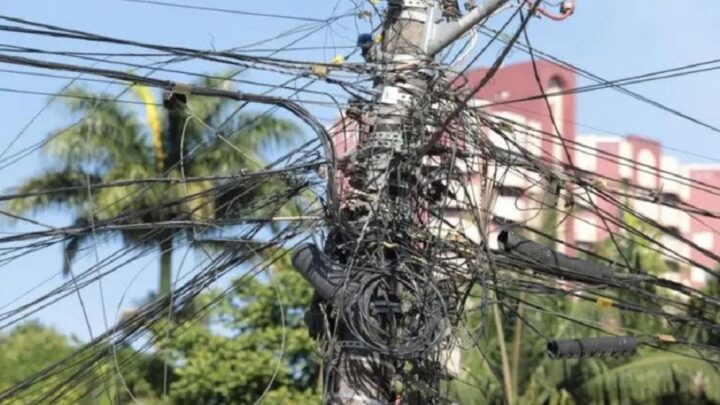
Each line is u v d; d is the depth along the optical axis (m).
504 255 21.75
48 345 52.72
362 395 19.52
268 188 25.78
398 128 20.59
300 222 21.42
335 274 19.61
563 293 22.86
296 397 45.97
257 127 50.31
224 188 21.45
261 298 46.88
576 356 22.80
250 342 46.69
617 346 23.05
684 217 70.75
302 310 47.34
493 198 22.00
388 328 19.56
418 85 20.97
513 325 41.41
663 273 46.00
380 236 19.97
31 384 21.44
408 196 20.44
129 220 24.39
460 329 22.34
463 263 21.25
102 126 51.31
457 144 20.98
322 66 20.69
